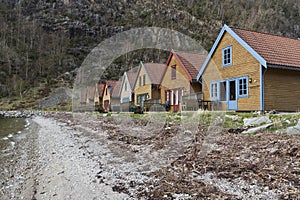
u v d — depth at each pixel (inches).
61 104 1895.9
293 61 565.0
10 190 218.1
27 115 1497.3
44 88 2397.9
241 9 3710.6
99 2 3912.4
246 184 171.2
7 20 3799.2
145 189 181.9
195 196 161.8
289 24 3659.0
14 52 3083.2
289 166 192.5
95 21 3651.6
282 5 3892.7
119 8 3644.2
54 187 211.8
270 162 207.2
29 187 221.6
